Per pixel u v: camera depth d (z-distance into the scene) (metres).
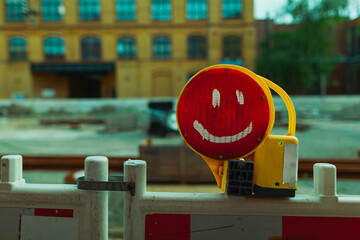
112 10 29.11
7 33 29.12
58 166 5.47
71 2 29.03
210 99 1.29
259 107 1.26
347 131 13.27
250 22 28.30
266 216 1.33
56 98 30.97
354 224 1.31
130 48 29.64
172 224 1.34
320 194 1.33
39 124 18.62
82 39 29.53
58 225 1.37
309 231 1.32
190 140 1.31
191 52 29.53
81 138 12.00
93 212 1.35
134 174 1.33
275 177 1.30
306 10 17.59
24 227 1.39
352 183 4.68
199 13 29.00
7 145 9.96
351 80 33.12
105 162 1.38
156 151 5.05
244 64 27.98
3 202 1.39
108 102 23.33
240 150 1.29
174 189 4.63
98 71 30.19
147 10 29.03
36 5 28.70
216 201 1.33
